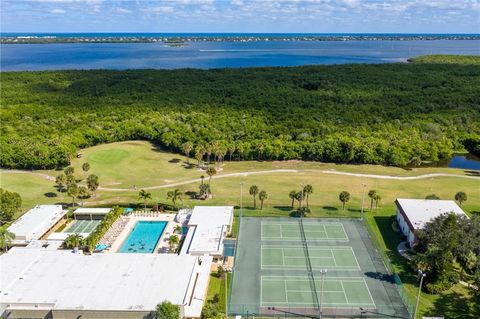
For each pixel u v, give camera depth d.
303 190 110.19
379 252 90.56
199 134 163.50
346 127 174.50
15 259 80.06
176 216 105.69
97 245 91.69
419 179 133.88
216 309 68.75
